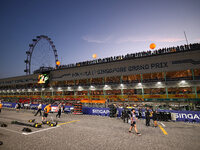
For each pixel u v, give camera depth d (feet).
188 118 39.47
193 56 74.59
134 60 93.45
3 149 18.93
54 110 65.36
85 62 118.93
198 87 72.79
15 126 33.42
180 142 22.09
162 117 42.04
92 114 56.75
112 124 36.81
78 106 59.06
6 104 91.40
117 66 100.22
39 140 22.94
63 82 132.16
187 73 77.25
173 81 80.07
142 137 24.86
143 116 46.29
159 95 83.76
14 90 181.16
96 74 110.11
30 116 50.47
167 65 81.35
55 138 24.11
